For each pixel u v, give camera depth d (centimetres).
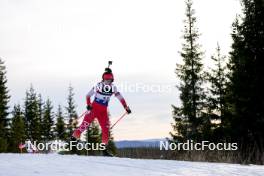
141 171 579
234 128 2064
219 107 2936
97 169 561
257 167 740
